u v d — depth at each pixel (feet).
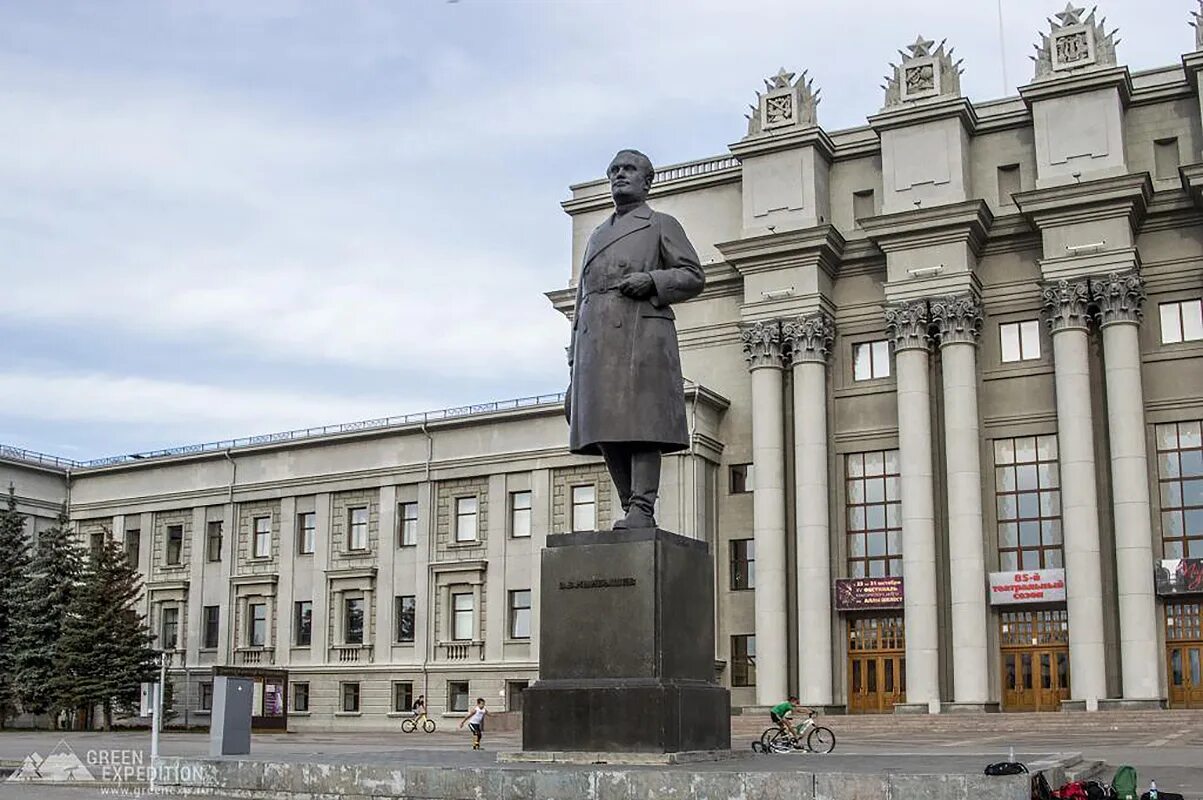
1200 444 156.87
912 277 168.45
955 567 160.35
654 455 45.91
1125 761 80.28
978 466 163.02
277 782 41.96
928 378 168.45
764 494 172.86
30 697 180.75
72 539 205.77
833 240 175.83
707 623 45.27
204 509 211.00
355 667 190.49
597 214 202.08
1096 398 161.27
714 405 182.50
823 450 172.24
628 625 42.57
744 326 179.01
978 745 108.68
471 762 42.52
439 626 186.19
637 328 45.80
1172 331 161.38
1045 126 166.61
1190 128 165.07
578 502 179.01
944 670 163.12
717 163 196.44
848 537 173.37
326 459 200.75
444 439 190.80
